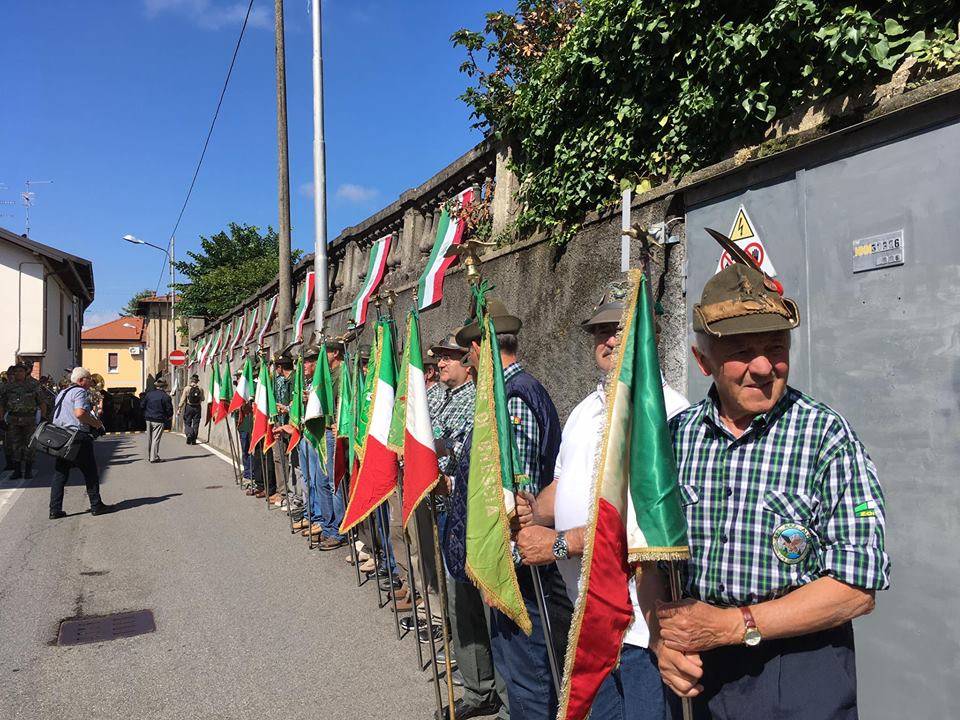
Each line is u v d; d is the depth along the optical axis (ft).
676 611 5.90
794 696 5.93
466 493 11.84
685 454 6.63
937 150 9.80
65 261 90.58
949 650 9.46
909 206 10.14
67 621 18.16
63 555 24.70
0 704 13.74
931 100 9.72
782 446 6.11
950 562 9.50
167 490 38.65
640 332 6.78
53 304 97.45
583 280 17.69
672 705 6.89
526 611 10.10
